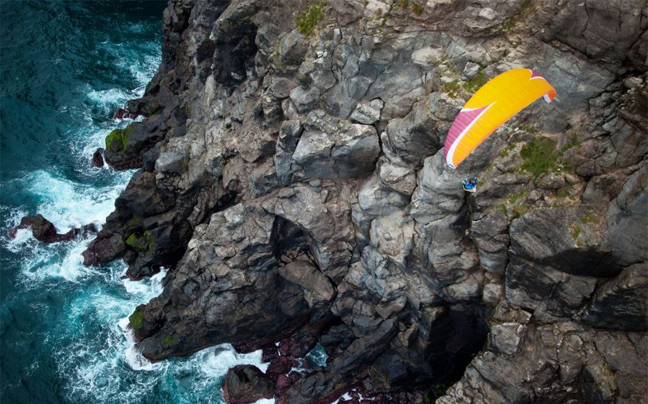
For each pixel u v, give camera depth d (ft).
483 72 104.99
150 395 144.77
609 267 95.76
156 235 162.91
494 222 106.11
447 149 94.73
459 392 114.42
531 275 104.47
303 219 130.31
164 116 189.67
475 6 102.17
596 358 100.73
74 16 242.37
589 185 97.45
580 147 99.50
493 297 114.42
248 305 142.10
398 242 122.31
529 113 103.45
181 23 188.34
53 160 196.13
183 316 145.89
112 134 193.26
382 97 117.29
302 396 138.51
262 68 138.72
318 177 131.13
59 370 148.56
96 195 186.60
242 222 138.00
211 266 140.56
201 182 158.30
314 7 119.65
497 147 105.60
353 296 136.77
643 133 91.71
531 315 108.06
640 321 95.66
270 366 147.02
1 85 214.90
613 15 89.71
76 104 212.43
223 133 151.64
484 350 114.83
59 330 156.04
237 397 141.79
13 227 177.17
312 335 151.12
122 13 246.88
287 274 140.15
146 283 166.09
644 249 90.84
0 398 142.61
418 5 105.70
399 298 129.39
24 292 163.63
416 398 139.44
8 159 195.21
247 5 130.72
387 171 119.03
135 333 152.97
